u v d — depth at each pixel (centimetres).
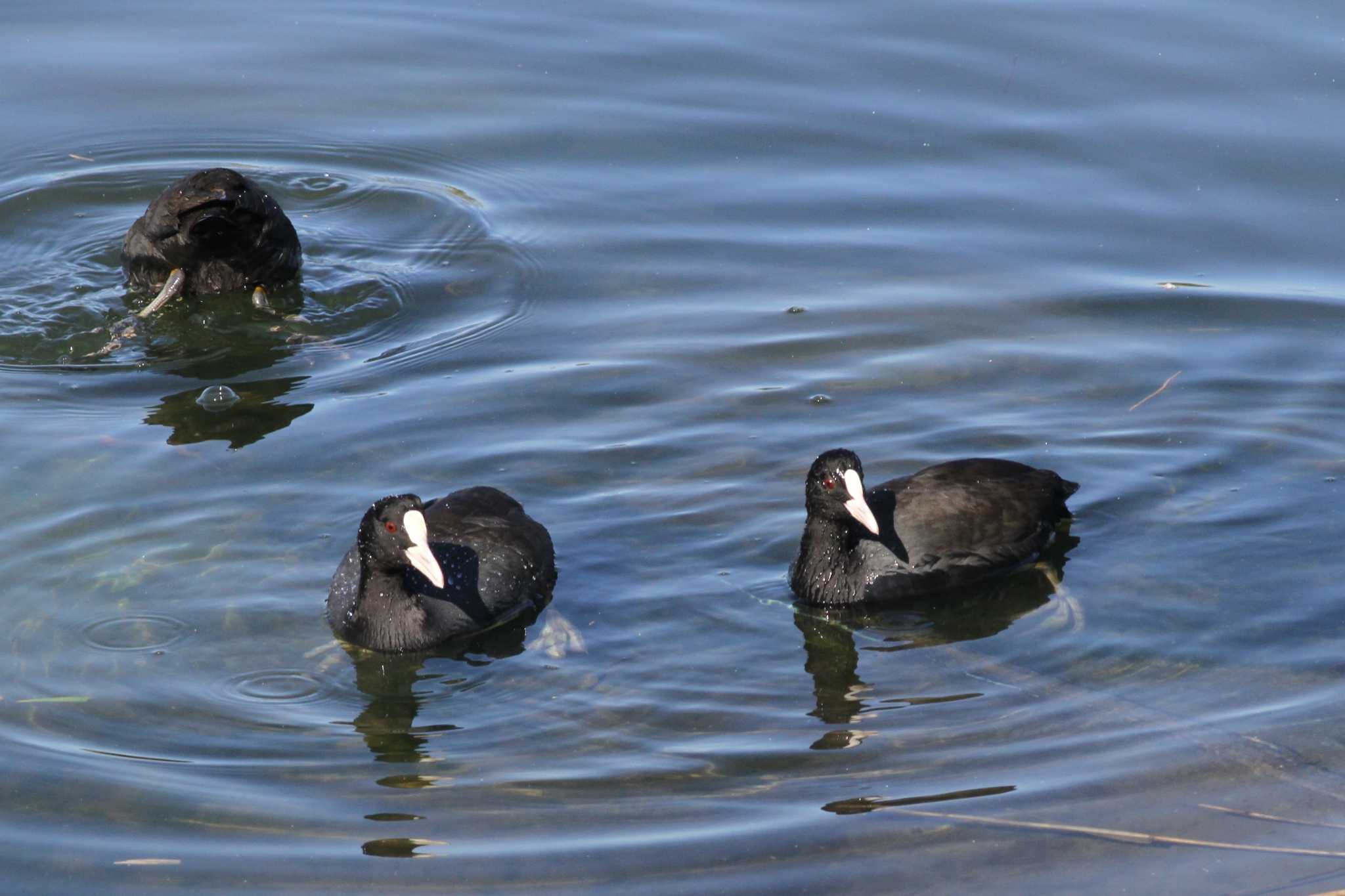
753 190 1958
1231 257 1800
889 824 992
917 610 1304
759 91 2153
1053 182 1947
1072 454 1474
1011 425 1516
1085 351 1638
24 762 1055
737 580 1319
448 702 1165
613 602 1286
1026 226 1870
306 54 2269
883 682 1187
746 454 1469
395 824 1002
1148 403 1548
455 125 2108
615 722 1131
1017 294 1744
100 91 2170
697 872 948
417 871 951
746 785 1044
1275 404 1545
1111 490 1428
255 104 2153
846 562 1310
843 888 930
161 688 1152
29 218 1934
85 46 2269
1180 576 1307
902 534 1339
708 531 1374
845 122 2080
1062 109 2080
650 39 2292
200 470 1423
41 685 1144
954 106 2100
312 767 1072
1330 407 1537
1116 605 1274
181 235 1705
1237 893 920
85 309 1747
